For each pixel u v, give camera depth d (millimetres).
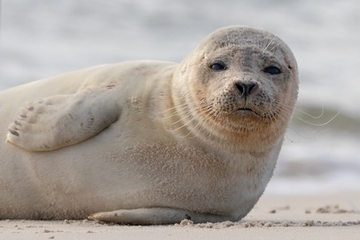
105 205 24062
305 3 102438
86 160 23906
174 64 26094
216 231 21188
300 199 38844
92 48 76125
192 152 23547
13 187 24734
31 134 24016
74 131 23688
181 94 23766
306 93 72438
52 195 24469
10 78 64938
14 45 72938
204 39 24406
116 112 24156
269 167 24969
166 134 23734
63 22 81250
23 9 82250
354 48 89625
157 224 23469
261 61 23188
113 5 88250
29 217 25312
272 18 95625
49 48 73938
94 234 20453
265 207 34906
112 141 23922
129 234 20484
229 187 23984
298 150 53188
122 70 25328
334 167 49625
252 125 22484
